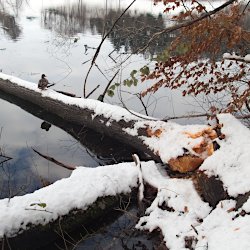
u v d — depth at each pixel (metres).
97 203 2.76
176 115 5.21
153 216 2.65
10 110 5.35
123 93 6.16
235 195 2.36
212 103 5.28
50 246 2.60
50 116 5.05
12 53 8.68
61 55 8.59
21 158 3.92
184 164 3.05
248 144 2.68
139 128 3.73
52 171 3.66
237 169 2.53
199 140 3.08
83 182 2.83
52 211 2.53
